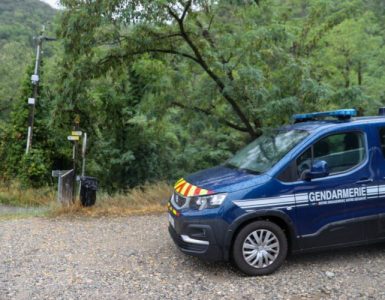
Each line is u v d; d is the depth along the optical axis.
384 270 5.30
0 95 38.00
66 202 9.11
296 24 12.27
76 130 12.53
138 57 10.92
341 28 13.58
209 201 5.11
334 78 12.74
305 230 5.28
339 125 5.58
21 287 4.95
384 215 5.53
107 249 6.36
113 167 20.06
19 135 22.78
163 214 8.52
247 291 4.76
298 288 4.82
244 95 9.98
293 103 9.46
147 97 11.20
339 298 4.54
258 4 9.66
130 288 4.89
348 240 5.45
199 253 5.13
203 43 10.33
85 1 8.90
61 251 6.28
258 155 5.87
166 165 20.67
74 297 4.67
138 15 8.60
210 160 19.25
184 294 4.70
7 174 22.45
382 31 16.89
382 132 5.69
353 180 5.43
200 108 11.19
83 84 10.09
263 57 10.12
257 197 5.12
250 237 5.16
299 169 5.33
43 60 22.91
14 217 8.59
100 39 9.82
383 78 14.56
